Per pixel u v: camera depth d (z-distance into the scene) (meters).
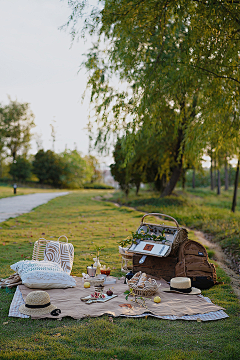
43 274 6.17
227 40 6.87
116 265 8.52
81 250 10.15
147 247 7.34
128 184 31.52
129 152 8.02
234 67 7.10
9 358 3.74
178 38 7.47
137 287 5.96
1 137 69.88
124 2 6.72
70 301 5.58
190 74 7.17
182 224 17.30
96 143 8.59
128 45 7.33
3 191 41.50
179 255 7.18
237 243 10.99
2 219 17.28
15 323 4.71
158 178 32.62
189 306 5.55
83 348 4.03
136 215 20.72
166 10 6.85
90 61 7.64
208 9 6.48
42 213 21.25
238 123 7.60
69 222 17.16
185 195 34.22
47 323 4.72
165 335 4.49
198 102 7.84
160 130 9.12
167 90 7.66
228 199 34.28
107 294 5.94
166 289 6.43
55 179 68.81
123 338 4.31
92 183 81.88
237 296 6.36
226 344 4.25
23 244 10.86
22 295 5.71
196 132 7.68
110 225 16.27
